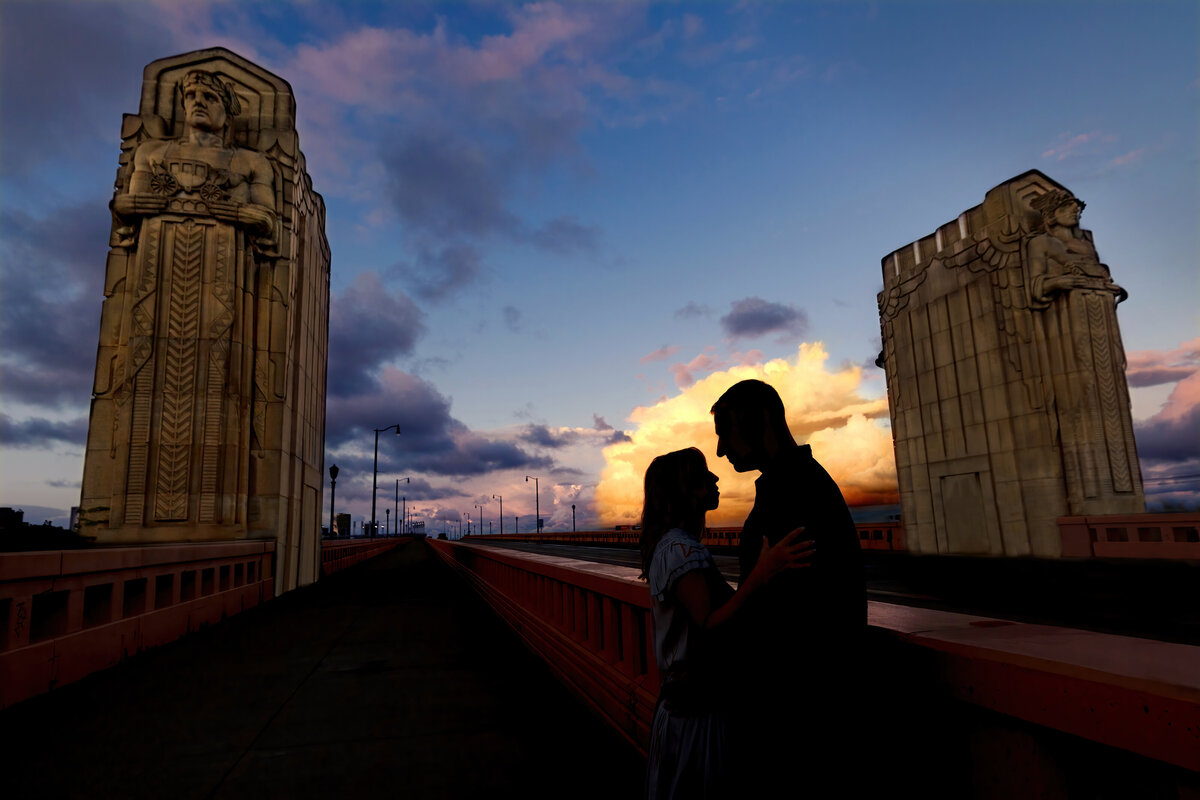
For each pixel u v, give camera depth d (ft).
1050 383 71.00
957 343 82.17
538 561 27.35
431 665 26.43
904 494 90.33
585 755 15.46
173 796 13.65
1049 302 71.82
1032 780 5.30
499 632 35.22
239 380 59.57
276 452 61.26
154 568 32.53
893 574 52.34
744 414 5.98
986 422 77.30
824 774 4.77
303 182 70.18
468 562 64.39
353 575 89.97
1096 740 4.52
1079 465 68.39
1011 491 73.72
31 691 21.84
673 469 7.17
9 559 20.88
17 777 14.71
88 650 25.59
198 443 56.90
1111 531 60.39
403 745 16.53
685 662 6.51
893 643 6.25
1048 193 73.67
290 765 15.30
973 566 58.13
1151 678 4.21
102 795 13.70
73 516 60.95
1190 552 51.49
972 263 80.28
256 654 29.71
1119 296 73.15
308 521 74.43
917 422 88.43
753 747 5.10
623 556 104.88
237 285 60.29
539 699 20.76
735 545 120.78
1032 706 5.02
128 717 19.58
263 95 67.15
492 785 13.80
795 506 5.36
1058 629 6.37
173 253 58.59
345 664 27.04
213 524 56.34
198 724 18.79
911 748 5.90
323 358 85.71
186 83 60.95
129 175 60.64
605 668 17.26
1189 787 4.25
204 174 59.67
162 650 31.22
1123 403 69.82
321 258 83.51
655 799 6.15
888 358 94.63
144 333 57.21
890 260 95.50
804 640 4.93
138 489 55.31
